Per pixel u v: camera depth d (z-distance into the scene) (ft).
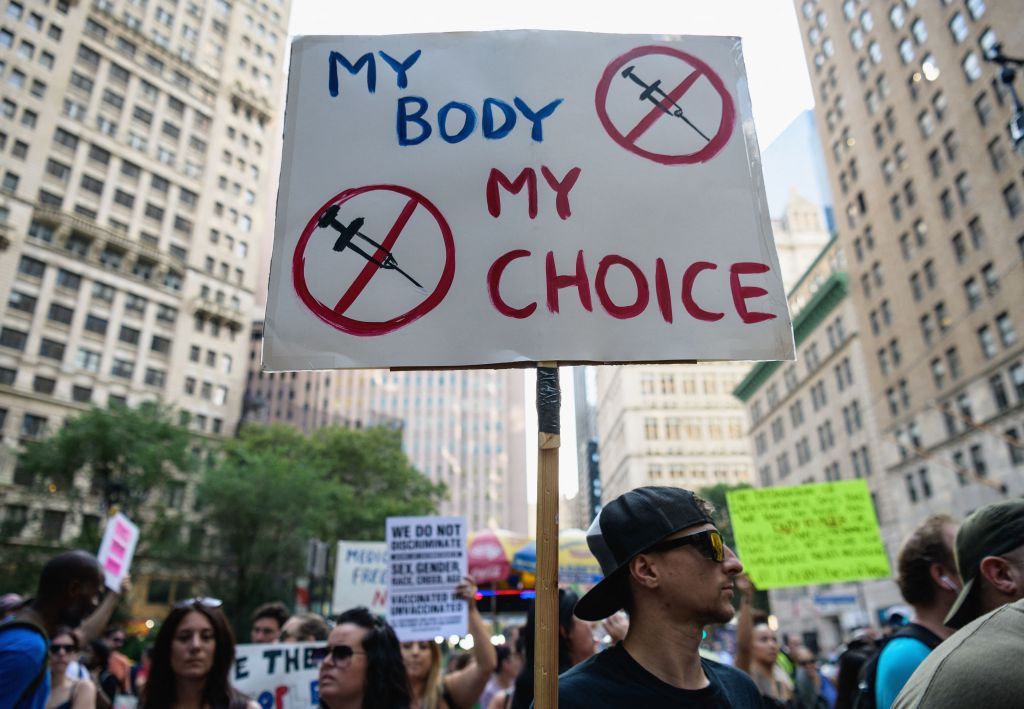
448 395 393.91
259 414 191.21
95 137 168.96
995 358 95.04
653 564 6.12
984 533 6.73
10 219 150.00
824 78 140.97
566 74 8.14
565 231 7.45
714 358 7.11
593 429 224.94
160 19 191.31
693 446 206.90
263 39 218.59
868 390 129.70
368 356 7.06
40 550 106.52
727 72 8.32
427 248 7.41
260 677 14.92
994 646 4.27
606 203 7.60
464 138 7.84
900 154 116.16
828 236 233.35
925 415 110.42
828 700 23.06
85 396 154.92
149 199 177.68
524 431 400.06
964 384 101.14
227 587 108.27
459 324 7.13
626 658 6.05
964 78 99.19
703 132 8.01
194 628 10.75
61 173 161.79
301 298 7.29
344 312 7.22
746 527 19.08
